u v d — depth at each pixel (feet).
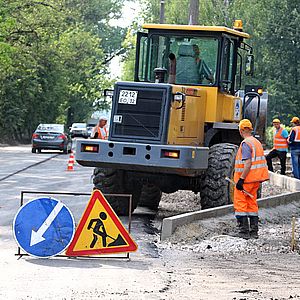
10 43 299.99
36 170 157.07
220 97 92.48
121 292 51.42
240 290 53.21
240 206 76.74
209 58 92.22
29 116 356.38
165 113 84.38
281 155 155.74
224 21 360.28
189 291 52.31
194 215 79.41
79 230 64.23
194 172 83.92
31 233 63.57
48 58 352.28
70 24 426.92
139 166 83.46
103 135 124.16
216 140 95.91
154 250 69.62
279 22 356.38
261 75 363.35
